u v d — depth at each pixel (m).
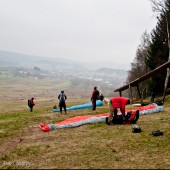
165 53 44.66
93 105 28.16
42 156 11.66
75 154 11.59
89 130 16.58
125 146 12.38
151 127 16.11
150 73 29.12
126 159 10.57
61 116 25.02
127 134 14.62
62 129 17.72
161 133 14.00
